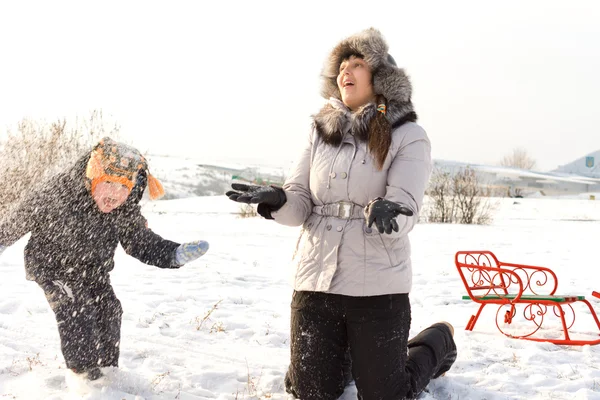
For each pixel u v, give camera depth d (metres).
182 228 14.41
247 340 4.98
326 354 3.34
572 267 9.77
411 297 7.00
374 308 3.24
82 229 3.38
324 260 3.30
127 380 3.53
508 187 36.22
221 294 6.72
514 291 7.46
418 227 17.48
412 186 3.21
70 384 3.50
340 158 3.36
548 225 19.25
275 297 6.77
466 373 4.29
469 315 6.20
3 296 5.94
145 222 3.56
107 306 3.58
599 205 29.14
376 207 2.87
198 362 4.27
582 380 4.15
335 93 3.63
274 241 12.48
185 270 8.12
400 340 3.28
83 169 3.37
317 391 3.34
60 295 3.40
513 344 5.09
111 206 3.36
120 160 3.32
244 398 3.65
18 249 9.14
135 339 4.73
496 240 14.03
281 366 4.29
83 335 3.41
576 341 5.05
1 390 3.54
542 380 4.14
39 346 4.38
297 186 3.53
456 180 20.20
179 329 5.14
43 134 11.19
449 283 7.96
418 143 3.31
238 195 3.25
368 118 3.29
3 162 10.48
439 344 3.69
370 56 3.32
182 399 3.54
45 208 3.34
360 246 3.26
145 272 7.81
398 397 3.26
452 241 13.59
